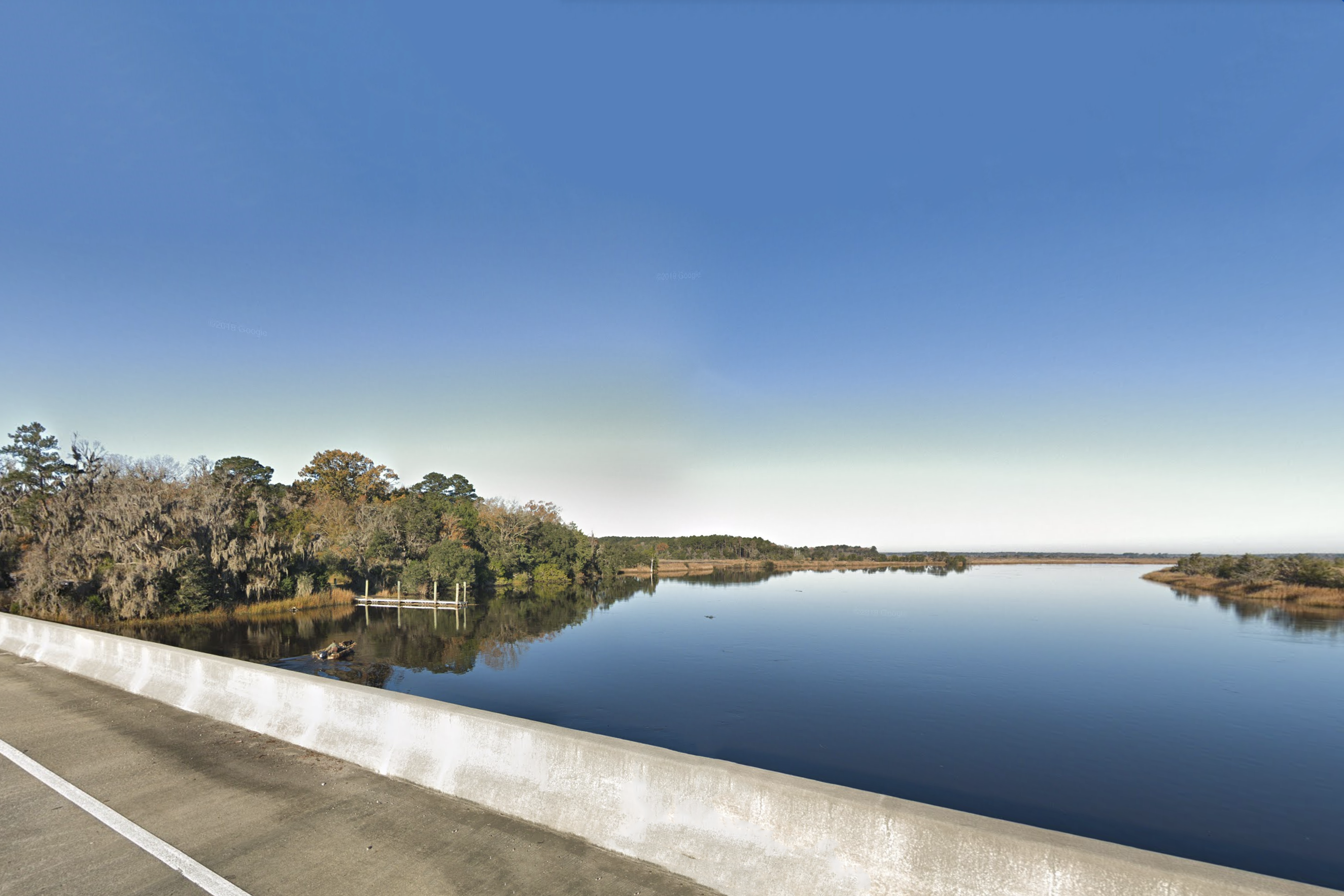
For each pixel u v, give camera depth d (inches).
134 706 366.6
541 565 3186.5
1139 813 661.3
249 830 214.8
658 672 1230.3
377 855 197.0
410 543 2573.8
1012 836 147.2
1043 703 1067.3
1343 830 623.5
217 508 1688.0
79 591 1403.8
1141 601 2755.9
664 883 179.9
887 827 161.9
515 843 202.8
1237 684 1214.3
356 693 286.5
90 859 197.3
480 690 1049.5
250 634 1419.8
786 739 859.4
